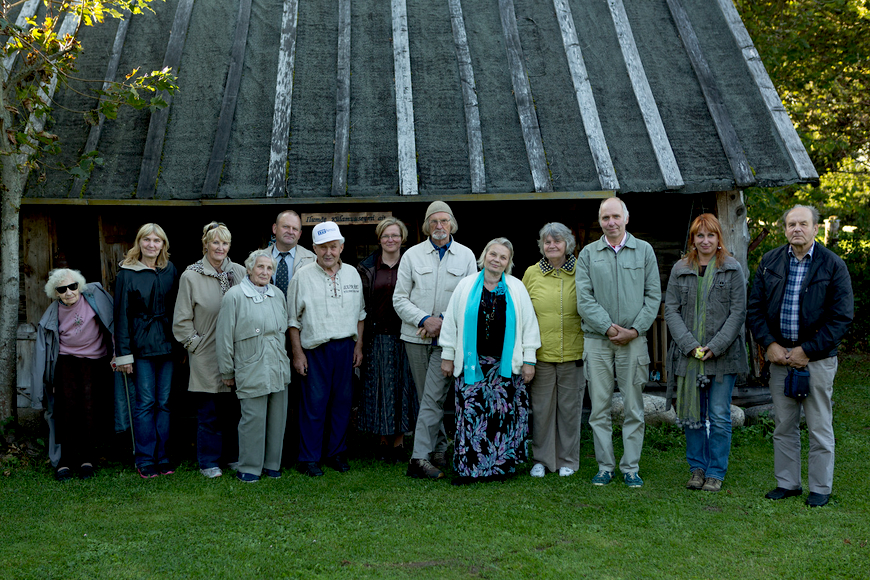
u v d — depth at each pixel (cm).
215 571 324
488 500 416
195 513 400
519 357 447
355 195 543
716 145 575
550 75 625
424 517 389
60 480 461
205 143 578
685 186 552
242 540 359
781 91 1099
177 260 623
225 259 488
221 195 542
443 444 493
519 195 546
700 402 430
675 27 660
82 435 470
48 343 470
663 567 325
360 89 612
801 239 392
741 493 425
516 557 337
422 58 635
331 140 579
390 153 570
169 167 564
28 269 585
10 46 502
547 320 457
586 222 635
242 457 459
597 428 445
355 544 353
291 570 324
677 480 452
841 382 750
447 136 582
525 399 460
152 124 583
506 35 648
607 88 614
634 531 367
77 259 614
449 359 446
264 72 624
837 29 1015
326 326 466
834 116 1156
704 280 430
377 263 504
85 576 321
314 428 474
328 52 641
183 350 498
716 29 659
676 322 434
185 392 596
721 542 353
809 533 362
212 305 464
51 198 545
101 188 552
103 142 581
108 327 479
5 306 499
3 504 416
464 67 623
